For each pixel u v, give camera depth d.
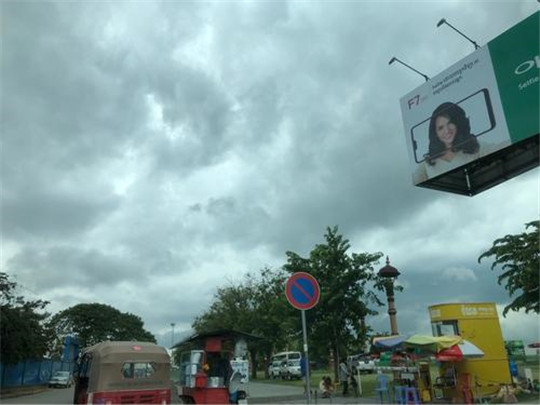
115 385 14.20
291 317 31.47
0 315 37.66
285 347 56.44
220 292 60.19
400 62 18.84
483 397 18.72
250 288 59.16
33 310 41.72
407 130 19.09
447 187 17.94
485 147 16.03
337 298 29.17
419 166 18.34
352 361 30.48
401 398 18.61
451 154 17.12
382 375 20.48
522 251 20.12
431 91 18.36
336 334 29.73
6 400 32.88
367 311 29.64
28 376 48.22
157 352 15.16
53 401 30.56
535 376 26.95
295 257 31.34
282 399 24.03
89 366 16.16
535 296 20.02
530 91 15.03
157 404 14.60
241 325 55.38
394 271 31.22
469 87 16.92
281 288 51.22
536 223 20.28
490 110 16.09
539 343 31.64
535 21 15.28
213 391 17.09
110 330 97.56
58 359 67.25
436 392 21.28
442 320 21.72
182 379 18.92
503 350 21.41
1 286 39.59
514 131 15.24
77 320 95.62
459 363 20.70
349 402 20.53
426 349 18.97
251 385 38.78
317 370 58.88
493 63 16.28
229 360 17.84
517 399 18.55
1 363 39.16
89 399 14.00
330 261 30.31
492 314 21.83
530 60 15.22
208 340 17.92
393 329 31.08
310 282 9.61
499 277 21.11
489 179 16.73
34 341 40.25
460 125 16.98
